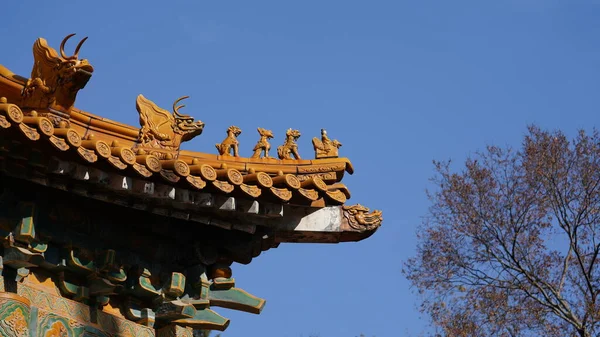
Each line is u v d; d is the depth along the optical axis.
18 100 13.23
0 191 13.37
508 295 33.75
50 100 12.94
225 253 15.55
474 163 35.34
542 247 34.28
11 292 13.26
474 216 34.75
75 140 12.34
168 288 14.91
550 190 34.72
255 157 14.58
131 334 14.73
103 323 14.44
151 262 15.09
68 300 14.13
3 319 12.88
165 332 15.28
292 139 14.87
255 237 15.29
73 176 12.87
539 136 35.44
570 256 34.47
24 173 12.88
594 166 34.69
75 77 12.79
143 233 15.04
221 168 14.12
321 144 14.96
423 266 34.47
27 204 13.39
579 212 34.47
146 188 13.25
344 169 14.83
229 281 15.49
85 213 14.37
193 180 13.41
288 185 14.13
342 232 15.29
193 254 15.33
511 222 34.50
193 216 14.34
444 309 33.66
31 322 13.44
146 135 14.25
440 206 35.28
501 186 35.03
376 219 15.47
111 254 14.30
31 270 13.84
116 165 12.75
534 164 34.88
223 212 14.18
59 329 13.78
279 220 14.83
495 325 33.22
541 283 33.81
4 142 12.28
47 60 13.00
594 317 32.28
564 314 33.44
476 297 33.62
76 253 14.10
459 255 34.44
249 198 14.02
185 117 14.63
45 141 12.20
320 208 15.13
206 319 15.44
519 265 34.03
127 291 14.77
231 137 14.68
